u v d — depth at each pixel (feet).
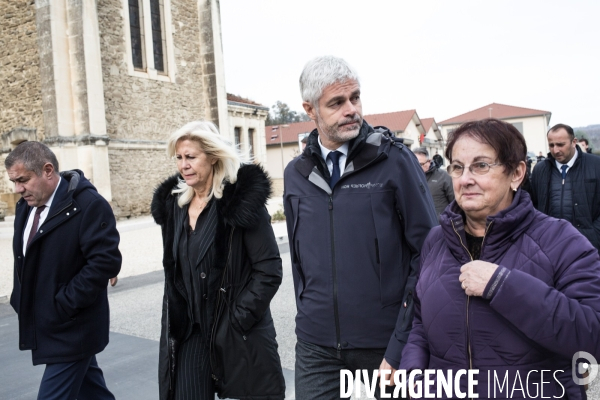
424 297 5.53
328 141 7.20
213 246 7.97
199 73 70.18
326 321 6.97
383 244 6.75
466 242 5.35
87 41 52.65
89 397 9.89
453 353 5.17
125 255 34.14
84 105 52.80
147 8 61.93
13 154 8.69
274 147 148.87
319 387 7.09
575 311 4.52
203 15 69.46
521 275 4.70
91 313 8.87
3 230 49.21
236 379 7.94
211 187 8.29
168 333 8.05
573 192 13.17
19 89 56.13
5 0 55.57
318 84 6.85
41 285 8.63
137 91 60.23
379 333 6.74
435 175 20.34
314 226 7.16
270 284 7.98
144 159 60.75
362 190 6.88
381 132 7.18
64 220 8.69
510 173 5.17
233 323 7.84
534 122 186.91
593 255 4.85
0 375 13.67
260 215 8.05
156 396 11.87
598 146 160.15
